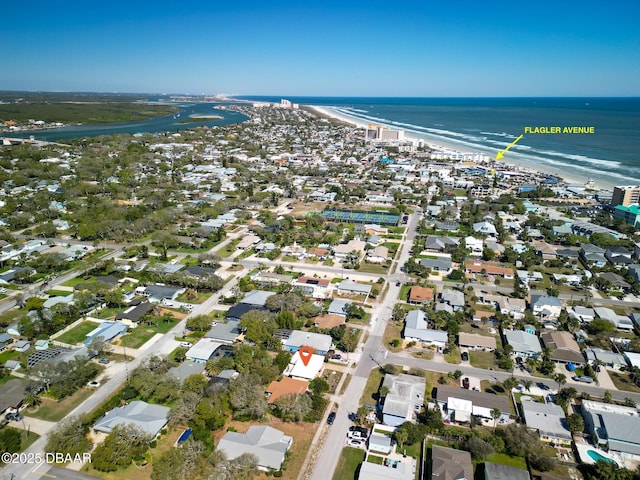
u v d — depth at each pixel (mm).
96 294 124125
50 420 79312
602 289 132625
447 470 66000
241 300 123188
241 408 80438
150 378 85812
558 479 66438
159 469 65875
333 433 76812
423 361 97875
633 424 74062
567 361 96250
